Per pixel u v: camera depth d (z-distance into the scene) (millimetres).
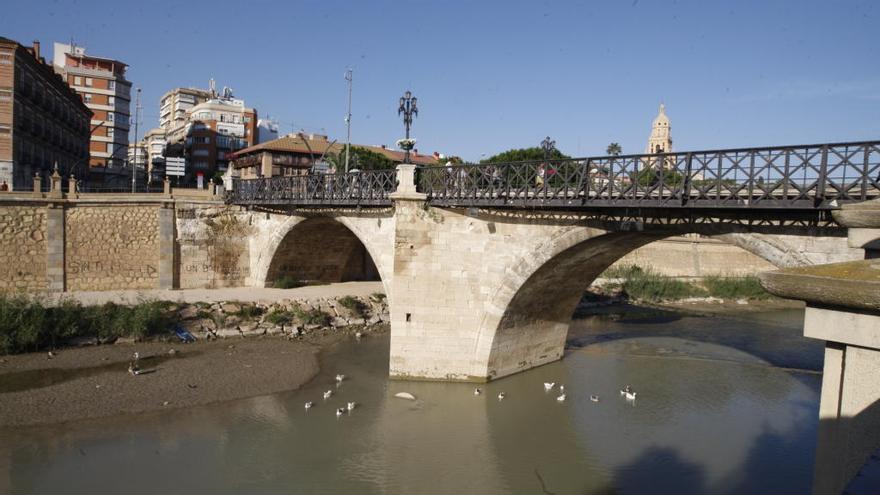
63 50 86812
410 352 23891
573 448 18672
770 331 36656
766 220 15680
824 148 13758
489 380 24219
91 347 28047
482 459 17859
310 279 41281
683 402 22891
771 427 20500
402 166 23281
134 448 17812
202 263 37375
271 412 20875
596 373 26656
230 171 39656
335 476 16594
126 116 83562
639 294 47844
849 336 4453
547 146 27094
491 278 22625
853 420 4543
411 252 23328
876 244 6055
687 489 16219
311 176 31484
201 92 118562
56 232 33875
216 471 16578
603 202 17906
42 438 18250
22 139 45250
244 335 31500
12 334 26594
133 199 35656
